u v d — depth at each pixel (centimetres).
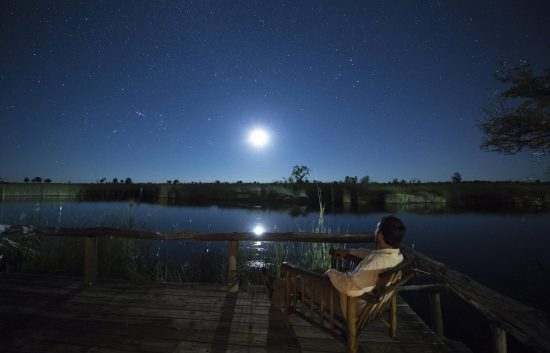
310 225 1456
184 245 966
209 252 759
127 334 345
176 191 3309
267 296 457
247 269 655
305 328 358
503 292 700
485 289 250
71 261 632
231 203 2755
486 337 482
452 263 930
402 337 340
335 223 1546
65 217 1252
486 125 866
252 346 321
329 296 292
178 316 390
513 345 465
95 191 3541
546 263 903
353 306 267
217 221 1592
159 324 368
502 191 2662
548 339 170
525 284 745
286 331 352
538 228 1451
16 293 465
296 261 684
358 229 1359
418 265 374
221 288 489
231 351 312
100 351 311
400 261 268
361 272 259
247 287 495
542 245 1128
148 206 2394
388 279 256
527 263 912
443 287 404
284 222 1562
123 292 471
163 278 622
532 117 771
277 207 2411
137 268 648
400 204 2653
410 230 1443
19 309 409
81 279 530
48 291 473
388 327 357
